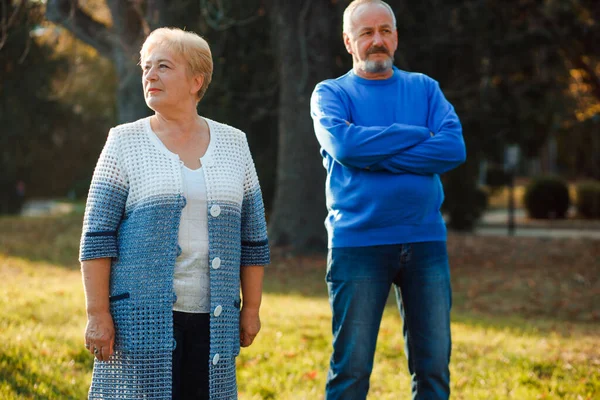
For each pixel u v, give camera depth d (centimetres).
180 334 274
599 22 1443
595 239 1662
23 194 2955
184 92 282
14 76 1839
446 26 1394
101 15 1675
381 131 332
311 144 1343
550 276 1219
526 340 667
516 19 1450
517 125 1514
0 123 2023
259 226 302
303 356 569
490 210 3094
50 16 1222
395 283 352
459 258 1438
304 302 912
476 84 1486
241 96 1498
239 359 545
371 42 348
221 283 277
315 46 1293
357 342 337
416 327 340
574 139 3359
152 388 265
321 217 1359
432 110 357
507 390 488
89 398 271
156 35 283
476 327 757
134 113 1343
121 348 268
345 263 339
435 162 337
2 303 704
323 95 355
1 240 1466
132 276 269
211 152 287
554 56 1484
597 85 1533
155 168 275
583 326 841
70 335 581
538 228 2327
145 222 270
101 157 278
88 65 2550
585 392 478
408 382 504
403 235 336
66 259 1280
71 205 3547
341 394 338
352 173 343
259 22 1409
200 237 277
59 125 2234
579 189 2761
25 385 431
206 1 1300
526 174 5016
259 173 1614
